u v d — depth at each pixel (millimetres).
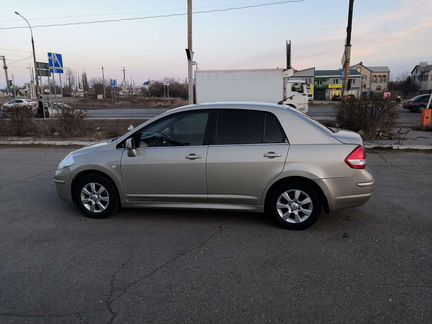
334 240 4367
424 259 3850
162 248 4203
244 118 4719
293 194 4648
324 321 2826
